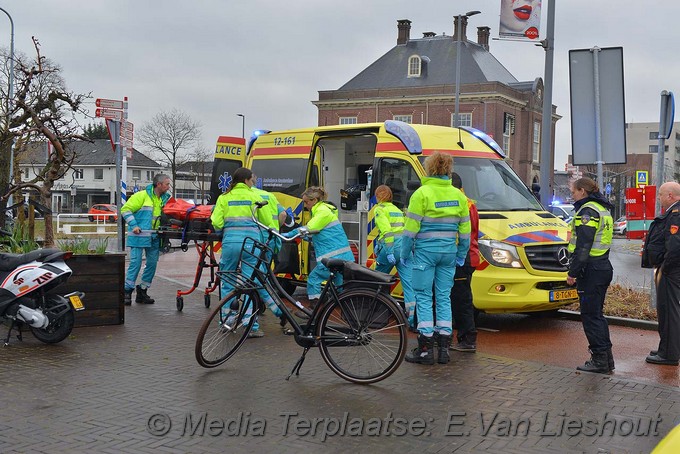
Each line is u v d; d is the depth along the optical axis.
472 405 5.70
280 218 9.73
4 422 5.18
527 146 56.56
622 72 9.43
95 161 81.38
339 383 6.32
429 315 7.02
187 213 9.80
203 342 6.63
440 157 6.95
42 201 9.76
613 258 22.75
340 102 58.06
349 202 11.54
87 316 8.73
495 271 8.69
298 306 6.63
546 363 7.31
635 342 8.41
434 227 6.94
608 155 9.57
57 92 10.16
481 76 54.00
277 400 5.80
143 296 10.62
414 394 6.00
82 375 6.46
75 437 4.89
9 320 7.70
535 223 9.16
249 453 4.68
